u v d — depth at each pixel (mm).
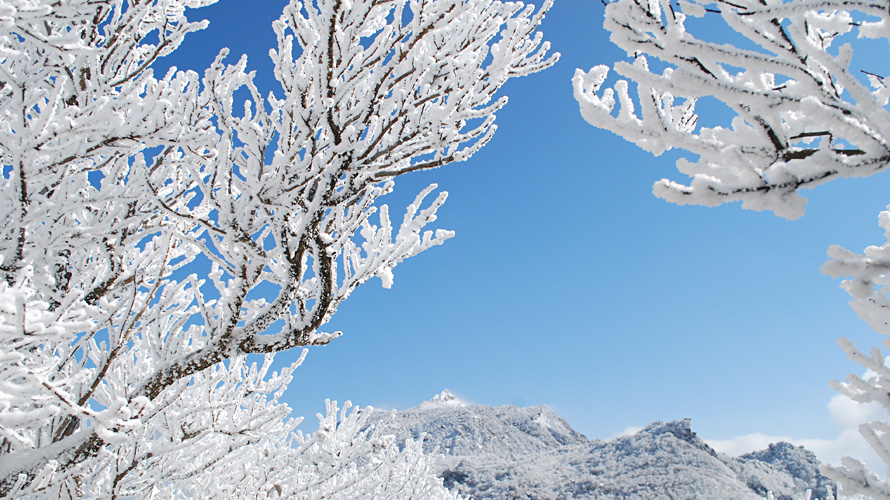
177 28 3908
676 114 1800
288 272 2891
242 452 3969
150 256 3689
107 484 3162
